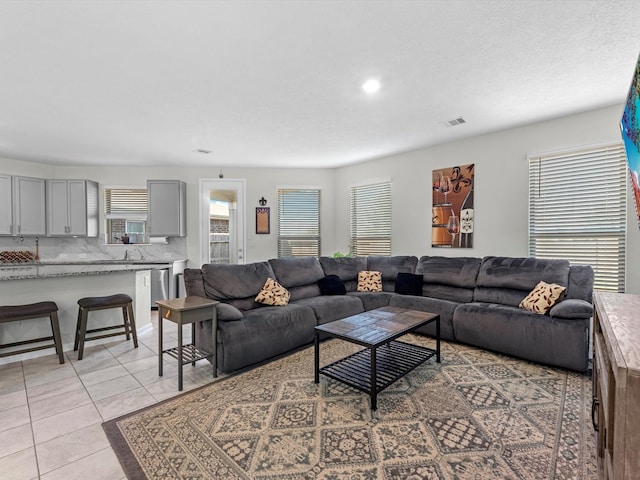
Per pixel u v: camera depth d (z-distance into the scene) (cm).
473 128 381
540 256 368
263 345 296
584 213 338
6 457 174
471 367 287
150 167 571
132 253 577
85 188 536
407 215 489
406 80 262
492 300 360
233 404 228
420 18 186
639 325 125
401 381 261
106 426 202
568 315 276
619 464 88
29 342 308
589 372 274
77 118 338
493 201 400
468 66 240
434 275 415
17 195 504
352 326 267
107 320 371
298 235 593
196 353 288
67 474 161
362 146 454
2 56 221
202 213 577
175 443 185
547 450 176
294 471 163
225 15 181
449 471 162
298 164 565
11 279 301
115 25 189
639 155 149
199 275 335
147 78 254
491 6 177
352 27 194
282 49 216
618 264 319
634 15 184
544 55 226
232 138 413
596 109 324
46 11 176
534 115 341
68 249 562
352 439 188
